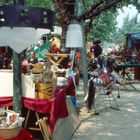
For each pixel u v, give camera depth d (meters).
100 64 8.32
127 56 11.71
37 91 3.74
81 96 7.13
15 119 3.34
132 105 6.59
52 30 3.03
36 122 3.82
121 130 4.86
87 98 5.89
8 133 3.23
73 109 5.07
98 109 6.16
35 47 6.79
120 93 7.87
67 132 4.40
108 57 8.73
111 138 4.49
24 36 2.89
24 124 3.89
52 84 3.75
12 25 2.82
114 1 5.62
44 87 3.70
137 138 4.51
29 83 3.72
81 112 5.82
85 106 6.05
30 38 2.90
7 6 2.81
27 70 4.12
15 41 2.89
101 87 7.36
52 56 5.95
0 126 3.28
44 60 6.14
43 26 2.89
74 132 4.71
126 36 15.90
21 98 3.72
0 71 3.84
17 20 2.82
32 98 3.72
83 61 6.12
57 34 7.46
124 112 5.97
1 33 2.88
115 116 5.67
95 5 5.65
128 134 4.68
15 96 3.65
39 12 2.86
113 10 7.40
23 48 2.93
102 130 4.85
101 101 6.85
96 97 7.15
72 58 6.84
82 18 5.67
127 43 15.72
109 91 6.62
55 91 3.87
